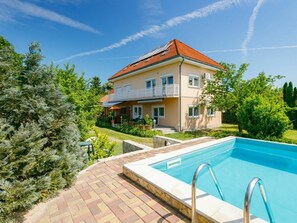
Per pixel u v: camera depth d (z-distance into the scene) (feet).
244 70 54.39
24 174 11.44
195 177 9.32
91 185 15.28
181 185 12.92
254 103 42.65
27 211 11.55
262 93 49.24
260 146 32.01
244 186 19.22
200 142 31.94
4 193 9.48
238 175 22.26
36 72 13.71
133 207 11.78
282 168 24.61
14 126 12.29
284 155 28.84
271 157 29.66
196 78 65.98
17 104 12.61
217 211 9.43
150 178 14.28
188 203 10.46
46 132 13.69
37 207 12.05
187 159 24.23
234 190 18.33
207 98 66.39
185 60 58.44
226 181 20.53
